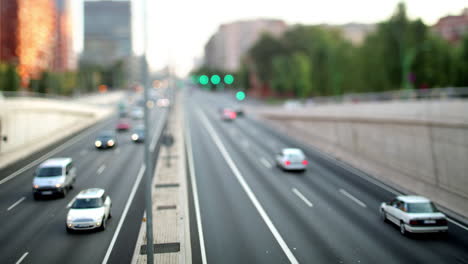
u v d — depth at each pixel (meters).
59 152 35.41
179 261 14.10
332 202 21.62
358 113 32.12
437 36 52.31
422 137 23.92
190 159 33.78
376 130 29.77
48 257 14.40
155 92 148.50
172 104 76.69
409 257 14.37
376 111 29.47
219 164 31.98
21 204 20.89
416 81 48.38
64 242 15.83
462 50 44.50
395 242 15.85
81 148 37.41
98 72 165.50
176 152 36.66
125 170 28.91
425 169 23.72
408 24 49.12
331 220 18.67
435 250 14.98
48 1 123.94
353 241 16.02
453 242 15.78
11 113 33.84
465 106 20.16
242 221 18.58
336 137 37.50
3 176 26.91
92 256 14.49
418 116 24.00
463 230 17.16
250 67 127.19
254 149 39.16
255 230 17.39
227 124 59.22
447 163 21.59
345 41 75.12
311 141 42.97
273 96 111.56
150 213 12.68
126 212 19.69
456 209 19.73
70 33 155.75
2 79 60.62
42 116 41.66
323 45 75.25
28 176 26.89
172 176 27.27
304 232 17.12
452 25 84.56
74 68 162.62
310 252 14.99
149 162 12.84
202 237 16.58
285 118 52.81
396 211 17.20
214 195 23.05
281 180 26.77
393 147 27.39
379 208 20.56
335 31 111.44
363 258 14.35
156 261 14.08
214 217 19.14
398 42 49.53
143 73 13.11
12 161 31.55
